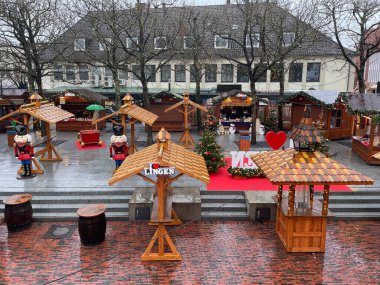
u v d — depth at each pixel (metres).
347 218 11.84
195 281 8.48
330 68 32.53
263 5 22.08
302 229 9.68
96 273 8.79
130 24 20.53
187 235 10.78
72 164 16.66
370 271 8.93
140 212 11.72
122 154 14.88
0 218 11.52
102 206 10.60
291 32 24.20
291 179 8.47
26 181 13.98
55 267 9.03
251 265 9.17
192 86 35.03
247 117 28.75
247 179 14.35
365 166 16.41
